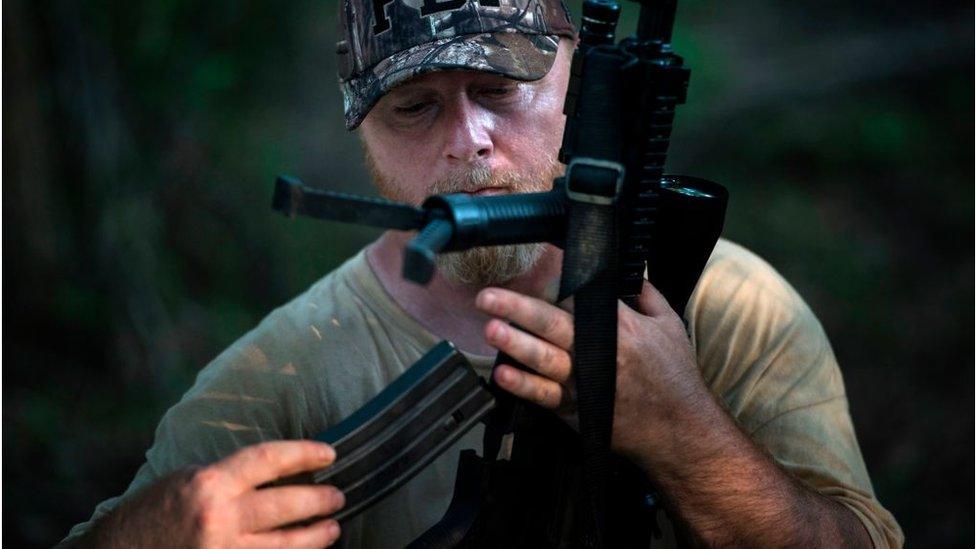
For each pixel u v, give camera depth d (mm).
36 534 3539
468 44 1562
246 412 1728
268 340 1778
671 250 1528
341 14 1710
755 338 1786
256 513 1289
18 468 3695
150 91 4352
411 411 1403
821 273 5191
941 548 3842
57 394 3943
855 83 6223
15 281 4051
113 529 1364
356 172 5125
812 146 5867
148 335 4070
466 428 1420
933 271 5180
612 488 1505
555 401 1299
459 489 1498
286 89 5043
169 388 4020
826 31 6570
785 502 1485
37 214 4035
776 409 1742
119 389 4016
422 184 1638
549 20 1634
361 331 1757
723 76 6129
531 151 1621
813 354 1815
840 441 1754
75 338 4066
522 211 1240
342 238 4645
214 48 4656
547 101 1636
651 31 1286
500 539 1464
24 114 4016
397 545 1700
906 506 3984
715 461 1413
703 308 1801
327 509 1316
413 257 1073
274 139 4852
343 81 1706
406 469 1407
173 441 1726
